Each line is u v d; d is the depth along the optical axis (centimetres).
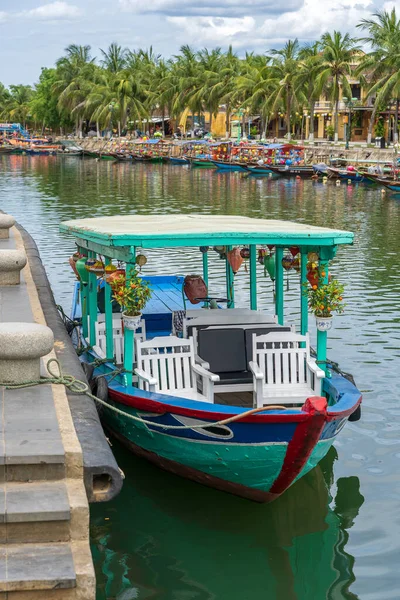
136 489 1038
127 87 11431
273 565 870
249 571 857
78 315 1565
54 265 2566
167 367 1120
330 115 9619
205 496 1026
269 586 832
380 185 6347
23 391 873
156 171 8419
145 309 1422
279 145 8156
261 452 934
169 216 1412
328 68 7719
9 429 765
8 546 665
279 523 959
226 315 1176
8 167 9362
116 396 1045
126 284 1050
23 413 807
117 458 1133
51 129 15862
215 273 2414
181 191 5875
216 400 1102
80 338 1355
